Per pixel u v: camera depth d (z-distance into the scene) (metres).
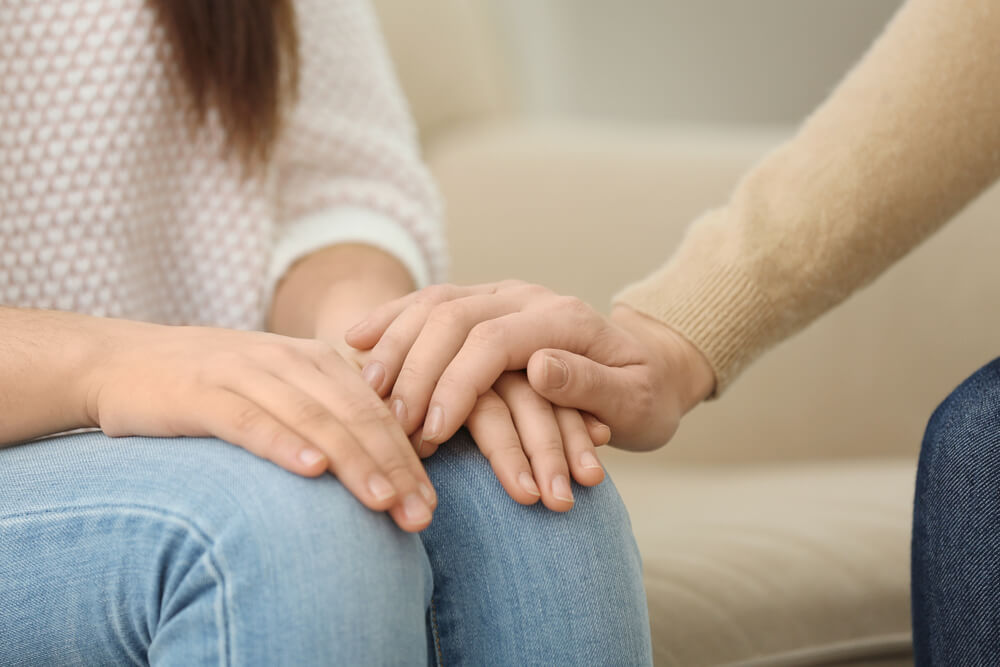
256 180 1.46
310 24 1.52
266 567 1.14
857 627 1.39
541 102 3.05
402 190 1.56
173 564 1.15
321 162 1.52
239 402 1.18
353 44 1.56
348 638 1.13
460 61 2.11
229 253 1.47
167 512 1.16
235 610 1.14
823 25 3.04
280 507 1.14
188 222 1.47
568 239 1.75
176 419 1.19
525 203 1.79
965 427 1.23
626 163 1.80
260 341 1.21
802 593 1.39
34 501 1.18
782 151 1.36
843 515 1.47
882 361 1.67
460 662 1.19
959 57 1.30
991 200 1.70
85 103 1.41
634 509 1.50
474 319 1.25
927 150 1.31
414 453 1.18
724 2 3.06
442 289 1.27
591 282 1.73
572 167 1.80
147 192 1.44
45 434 1.22
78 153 1.41
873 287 1.69
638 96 3.16
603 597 1.19
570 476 1.22
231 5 1.42
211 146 1.46
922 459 1.26
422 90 2.01
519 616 1.18
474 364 1.22
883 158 1.32
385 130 1.57
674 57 3.12
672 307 1.34
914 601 1.26
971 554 1.22
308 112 1.51
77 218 1.42
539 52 3.01
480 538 1.19
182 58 1.42
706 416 1.68
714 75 3.12
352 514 1.15
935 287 1.67
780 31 3.06
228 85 1.43
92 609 1.17
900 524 1.46
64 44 1.40
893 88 1.32
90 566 1.17
